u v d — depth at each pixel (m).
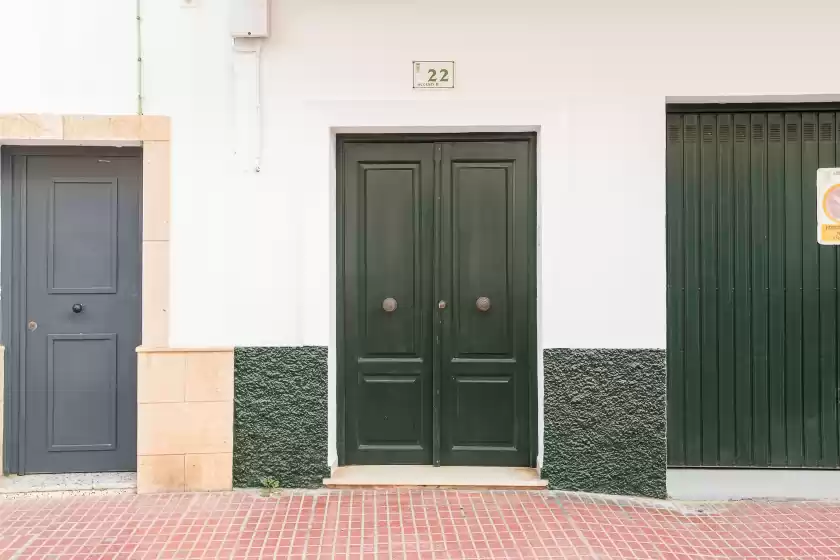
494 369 4.25
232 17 3.91
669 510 3.78
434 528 3.51
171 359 4.00
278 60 4.00
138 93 3.99
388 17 4.00
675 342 4.25
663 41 3.96
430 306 4.25
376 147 4.22
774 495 3.96
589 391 4.00
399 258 4.25
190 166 4.01
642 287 3.98
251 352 4.03
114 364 4.22
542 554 3.24
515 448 4.26
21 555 3.23
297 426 4.05
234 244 4.02
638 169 3.97
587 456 4.02
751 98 4.04
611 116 3.97
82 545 3.33
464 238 4.23
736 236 4.24
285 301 4.03
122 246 4.21
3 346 4.14
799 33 3.94
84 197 4.19
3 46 3.97
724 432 4.26
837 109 4.17
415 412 4.27
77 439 4.22
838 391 4.23
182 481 4.01
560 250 3.99
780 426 4.25
